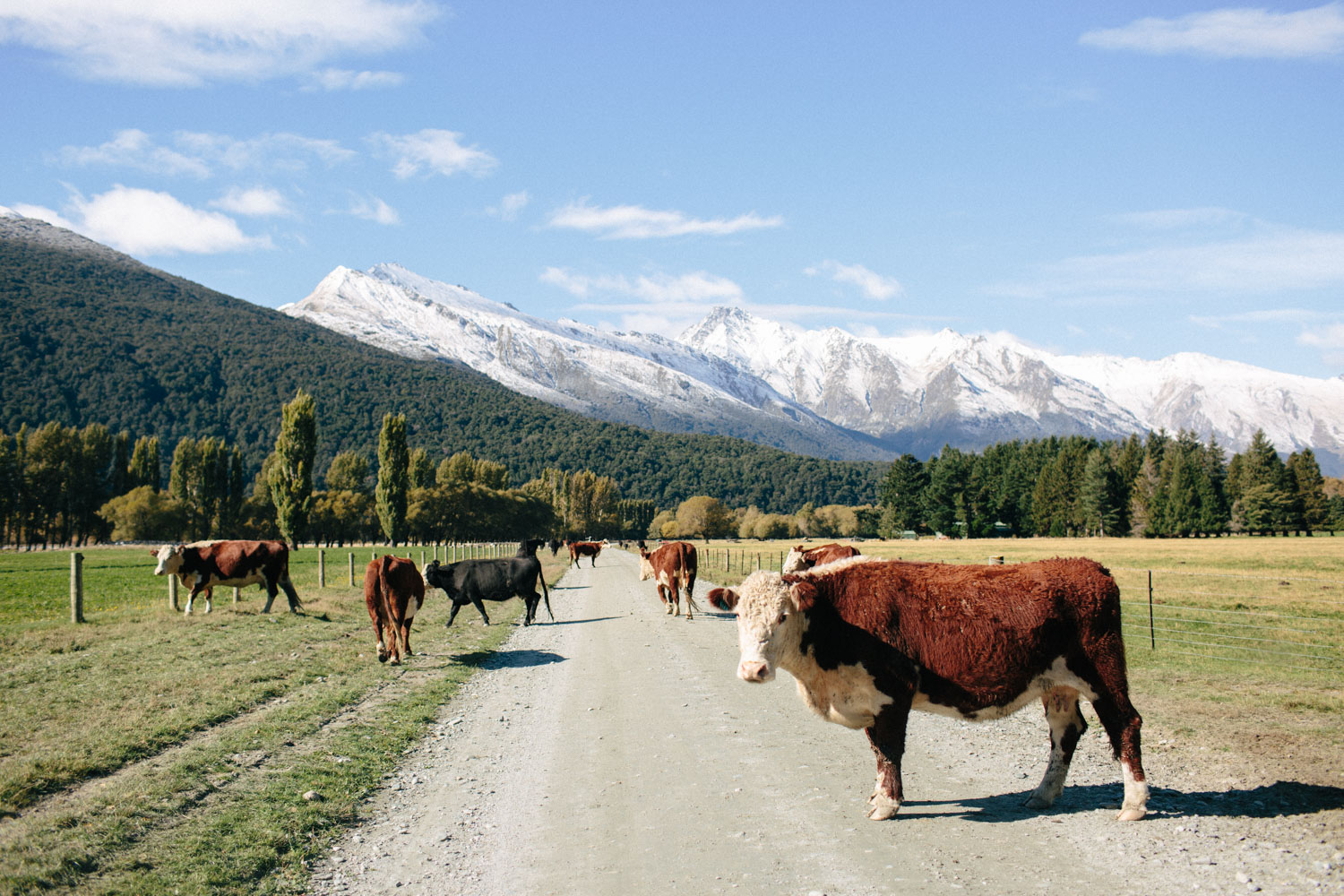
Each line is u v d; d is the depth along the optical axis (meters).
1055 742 7.18
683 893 5.48
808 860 6.00
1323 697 11.21
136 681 12.17
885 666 6.96
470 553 59.97
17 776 7.67
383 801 7.60
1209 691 11.79
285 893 5.64
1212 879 5.50
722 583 32.59
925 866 5.86
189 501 98.75
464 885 5.73
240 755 8.84
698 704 11.40
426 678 13.34
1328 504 113.38
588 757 8.89
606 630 19.53
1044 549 73.31
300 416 70.19
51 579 38.62
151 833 6.64
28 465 100.44
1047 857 5.97
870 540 130.88
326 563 51.25
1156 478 120.44
